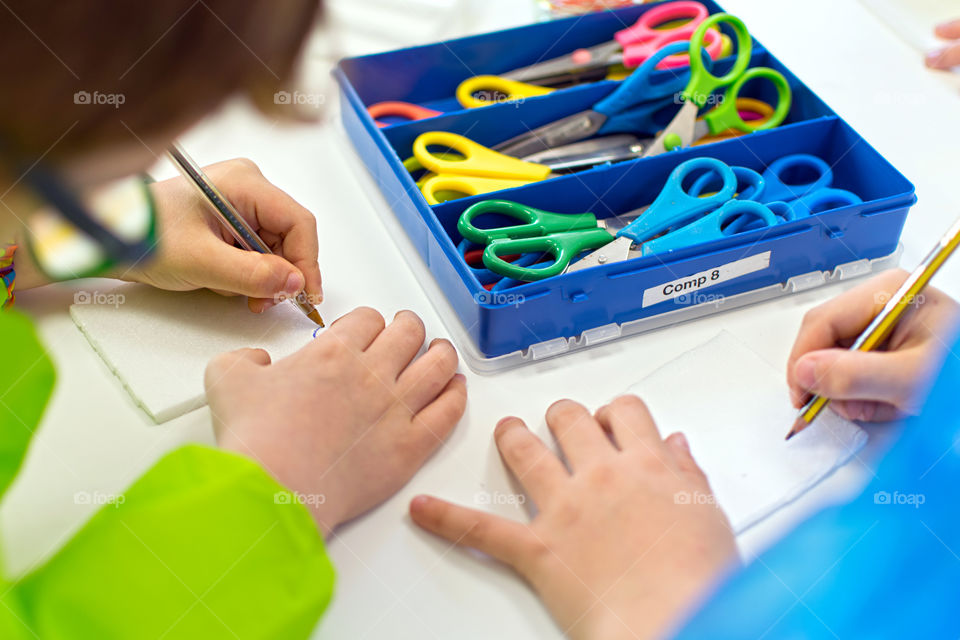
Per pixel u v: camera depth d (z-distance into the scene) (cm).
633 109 73
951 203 67
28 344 45
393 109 75
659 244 60
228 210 54
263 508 38
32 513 45
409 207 62
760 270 60
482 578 44
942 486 46
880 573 42
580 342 57
